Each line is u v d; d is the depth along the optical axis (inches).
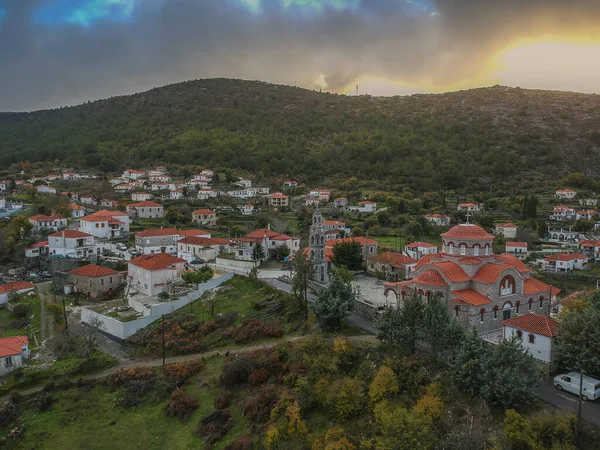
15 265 5017.2
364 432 1872.5
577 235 6574.8
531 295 2687.0
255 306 3218.5
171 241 5275.6
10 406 2452.0
